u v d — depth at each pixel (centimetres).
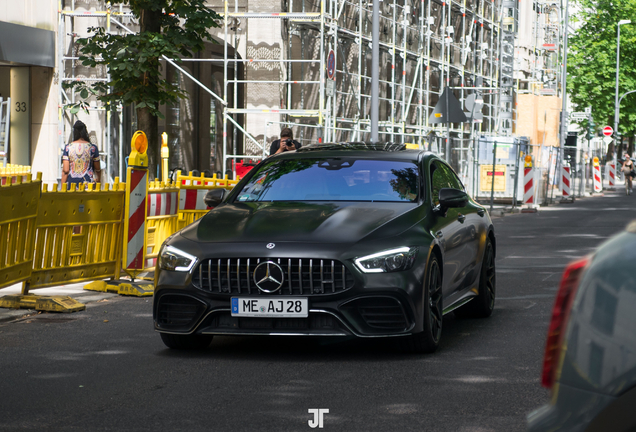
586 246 1559
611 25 5931
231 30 2380
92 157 1324
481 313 831
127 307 900
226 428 455
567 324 202
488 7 3872
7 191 802
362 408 496
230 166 2520
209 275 629
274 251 617
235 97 2259
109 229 984
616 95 5584
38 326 788
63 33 2286
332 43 2519
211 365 621
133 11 1451
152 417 479
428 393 531
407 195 717
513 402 508
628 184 3978
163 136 2178
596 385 195
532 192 2650
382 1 2816
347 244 621
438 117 1872
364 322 618
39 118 2284
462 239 748
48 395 532
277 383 562
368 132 2703
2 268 806
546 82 4909
